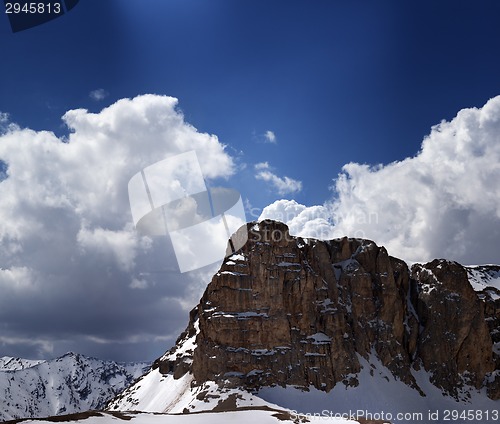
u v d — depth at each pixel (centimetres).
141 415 15775
